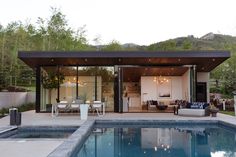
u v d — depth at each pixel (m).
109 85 17.08
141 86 21.56
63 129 10.38
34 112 17.09
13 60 23.34
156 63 17.12
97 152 6.99
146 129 11.11
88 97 17.06
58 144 6.57
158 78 21.62
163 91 21.59
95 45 31.88
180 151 7.05
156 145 7.83
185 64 17.36
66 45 29.28
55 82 17.06
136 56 14.37
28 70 25.48
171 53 14.33
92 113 15.38
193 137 9.16
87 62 16.45
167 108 19.44
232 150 7.14
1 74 22.06
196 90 18.31
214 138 8.95
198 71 19.55
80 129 8.91
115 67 16.81
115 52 14.36
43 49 28.30
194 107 14.49
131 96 22.16
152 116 13.94
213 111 13.84
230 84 23.47
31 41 28.27
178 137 9.16
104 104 15.45
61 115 14.68
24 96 21.38
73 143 6.49
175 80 21.59
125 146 7.71
